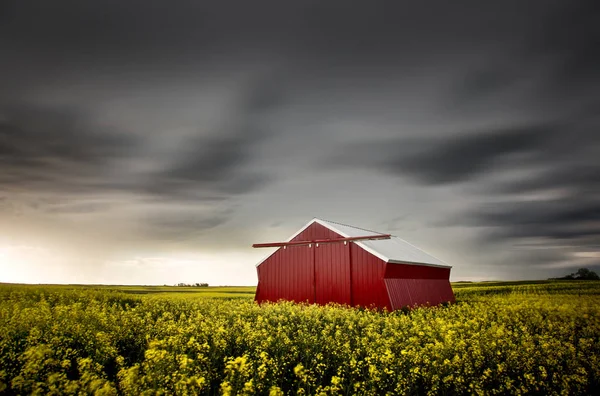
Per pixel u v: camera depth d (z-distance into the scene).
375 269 25.80
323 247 28.38
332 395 7.94
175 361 8.67
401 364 9.69
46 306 16.97
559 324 18.52
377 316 19.41
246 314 18.22
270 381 9.02
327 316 17.69
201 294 45.59
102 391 6.12
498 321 19.50
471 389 9.24
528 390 9.41
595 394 9.84
